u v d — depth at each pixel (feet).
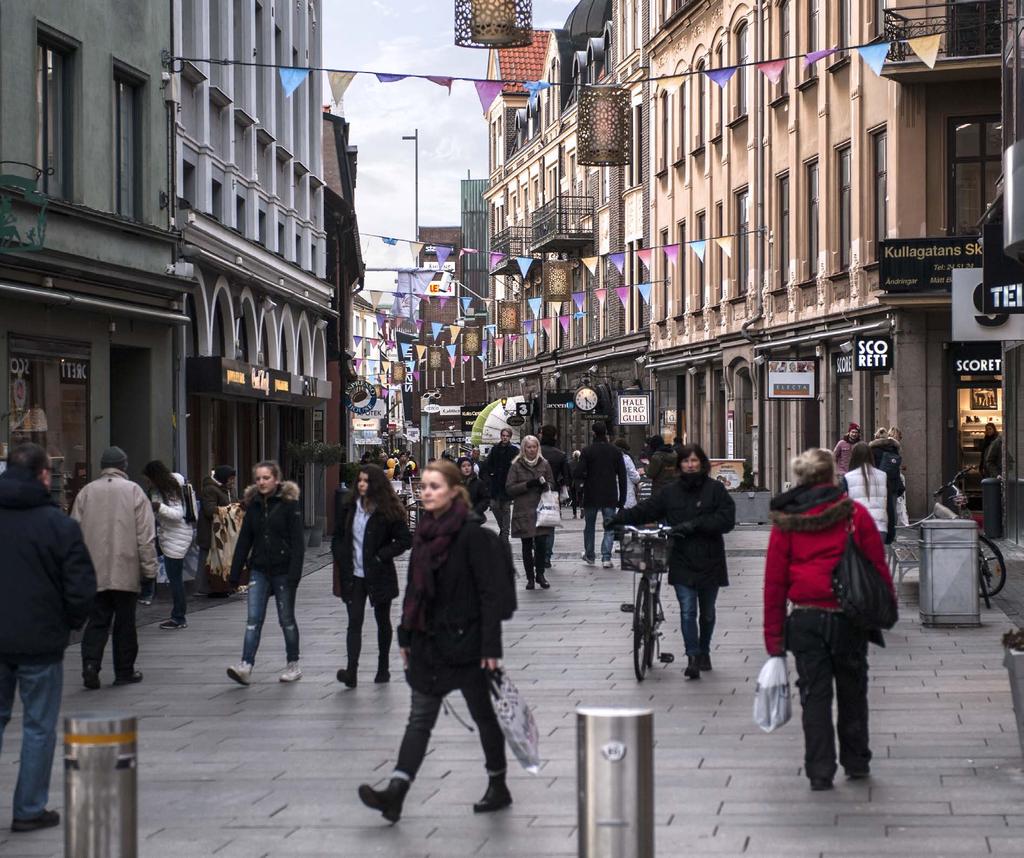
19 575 29.73
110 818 22.06
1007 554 90.33
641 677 46.50
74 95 73.77
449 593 29.76
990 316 78.89
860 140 120.78
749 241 151.12
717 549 47.32
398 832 28.55
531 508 75.56
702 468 47.32
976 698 42.04
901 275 107.24
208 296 96.02
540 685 45.75
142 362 84.17
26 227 67.05
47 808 31.40
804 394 120.88
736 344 155.12
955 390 110.63
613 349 212.84
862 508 31.58
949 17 107.65
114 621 48.34
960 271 79.51
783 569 31.68
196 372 89.92
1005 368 98.99
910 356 110.52
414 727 29.78
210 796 31.76
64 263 70.44
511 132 290.15
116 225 77.05
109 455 48.32
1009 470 98.27
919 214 112.06
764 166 146.00
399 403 397.19
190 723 40.70
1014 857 25.80
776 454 144.46
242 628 62.69
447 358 407.85
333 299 156.25
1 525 29.89
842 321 124.57
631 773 21.30
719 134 161.79
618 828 21.25
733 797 30.71
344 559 47.01
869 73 119.34
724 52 159.43
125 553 47.42
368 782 33.04
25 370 68.54
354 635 46.80
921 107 111.96
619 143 85.81
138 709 43.16
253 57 109.91
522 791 31.89
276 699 44.65
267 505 48.03
